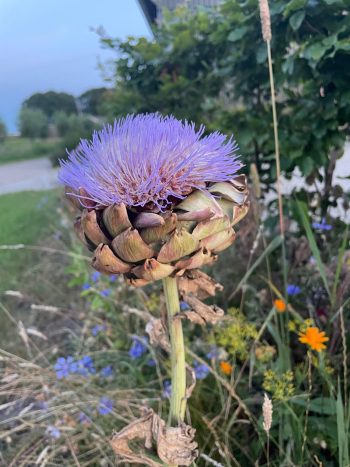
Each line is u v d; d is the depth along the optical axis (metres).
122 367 0.45
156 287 0.50
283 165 0.52
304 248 0.44
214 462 0.29
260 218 0.47
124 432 0.23
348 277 0.36
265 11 0.33
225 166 0.22
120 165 0.22
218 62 0.62
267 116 0.53
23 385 0.40
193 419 0.36
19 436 0.40
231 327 0.38
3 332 0.59
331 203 0.53
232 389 0.32
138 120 0.23
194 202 0.21
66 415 0.36
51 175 2.33
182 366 0.24
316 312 0.41
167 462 0.23
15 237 1.04
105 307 0.52
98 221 0.21
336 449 0.31
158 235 0.20
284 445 0.34
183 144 0.22
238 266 0.50
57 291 0.69
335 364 0.35
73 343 0.52
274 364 0.37
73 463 0.35
